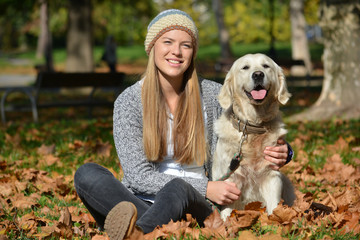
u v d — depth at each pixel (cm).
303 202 451
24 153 778
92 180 380
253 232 390
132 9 4481
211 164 462
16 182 562
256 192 455
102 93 2167
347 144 790
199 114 429
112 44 2548
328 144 830
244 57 480
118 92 891
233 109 464
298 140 844
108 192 377
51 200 514
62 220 411
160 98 425
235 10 4978
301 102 1628
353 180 591
